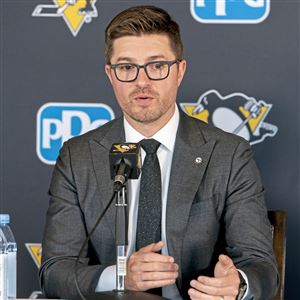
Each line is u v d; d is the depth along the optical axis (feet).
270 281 18.19
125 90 19.17
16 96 25.13
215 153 20.10
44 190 25.16
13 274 19.16
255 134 24.77
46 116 25.16
